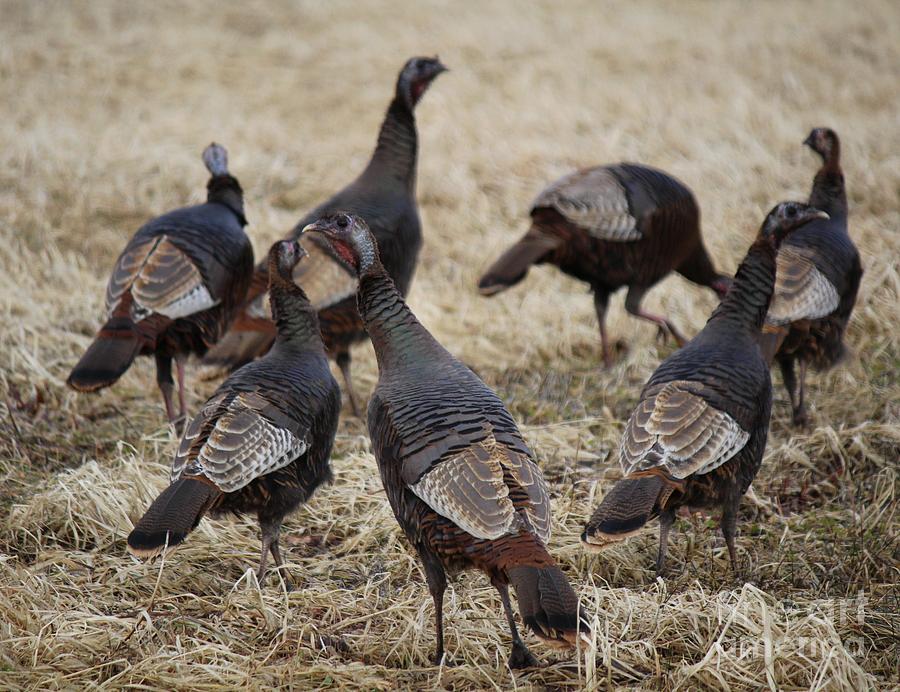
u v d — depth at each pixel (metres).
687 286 25.36
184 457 13.37
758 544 15.66
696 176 30.19
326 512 16.64
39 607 13.48
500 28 45.16
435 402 12.67
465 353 22.75
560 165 31.78
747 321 14.92
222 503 13.57
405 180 21.06
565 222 20.98
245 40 44.72
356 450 18.78
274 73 41.00
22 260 25.22
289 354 14.82
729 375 14.07
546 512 11.76
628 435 13.74
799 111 35.38
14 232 26.44
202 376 19.39
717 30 45.00
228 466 13.12
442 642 12.88
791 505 16.95
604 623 13.12
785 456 17.88
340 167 32.28
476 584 14.61
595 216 20.88
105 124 34.22
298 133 34.91
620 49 42.53
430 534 12.12
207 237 18.55
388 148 20.92
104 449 18.56
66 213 27.78
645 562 15.30
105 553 15.23
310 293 19.19
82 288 24.55
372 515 16.28
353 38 44.69
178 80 39.31
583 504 16.56
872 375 20.78
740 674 12.32
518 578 11.02
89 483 16.03
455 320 24.03
